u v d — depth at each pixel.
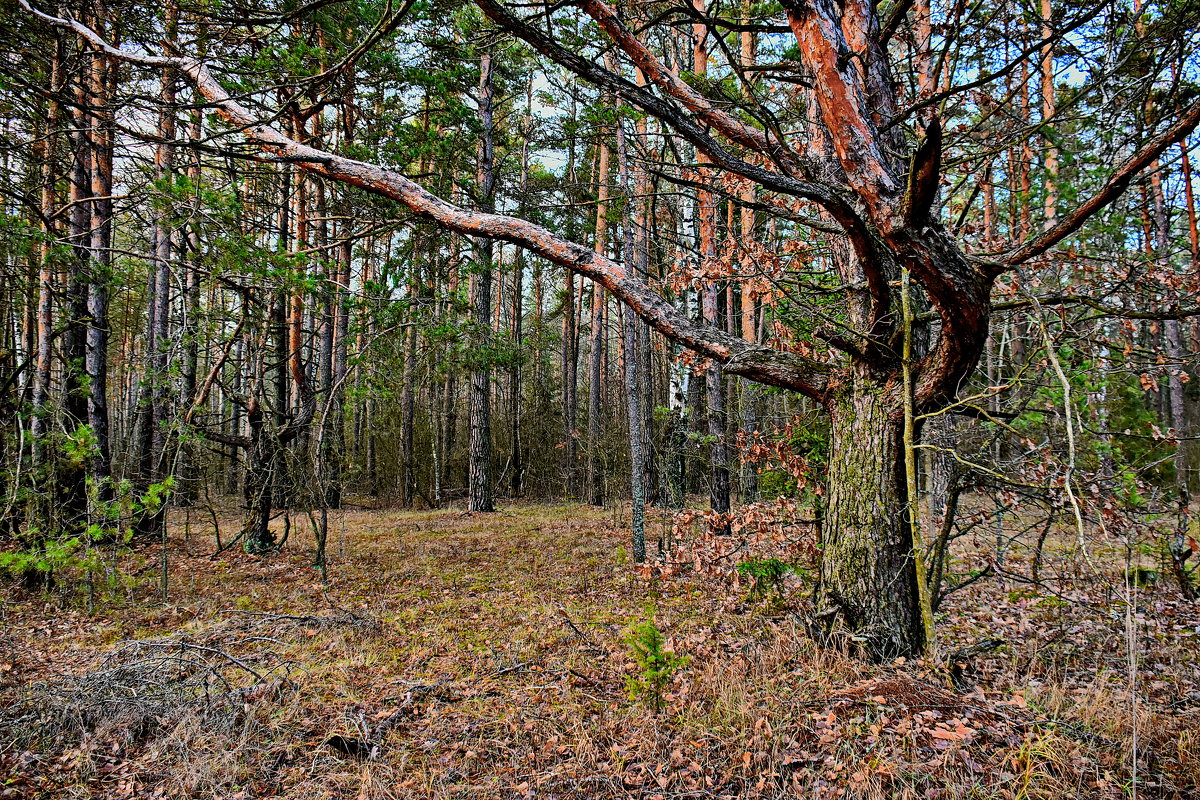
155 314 11.25
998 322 5.09
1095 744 3.17
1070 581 4.86
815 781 3.01
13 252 7.00
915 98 4.13
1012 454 4.54
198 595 7.43
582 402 25.38
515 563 9.23
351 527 13.33
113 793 3.27
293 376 10.54
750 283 4.66
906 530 4.15
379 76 10.12
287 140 3.64
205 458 10.82
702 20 3.19
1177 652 4.45
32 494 6.88
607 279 4.21
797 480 5.30
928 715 3.32
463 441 24.09
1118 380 5.60
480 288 15.88
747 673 4.29
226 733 3.74
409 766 3.52
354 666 4.97
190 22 3.97
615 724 3.86
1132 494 4.39
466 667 4.97
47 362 8.12
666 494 12.41
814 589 4.89
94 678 4.28
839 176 4.32
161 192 6.70
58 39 7.05
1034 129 3.53
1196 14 3.13
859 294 4.70
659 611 6.37
